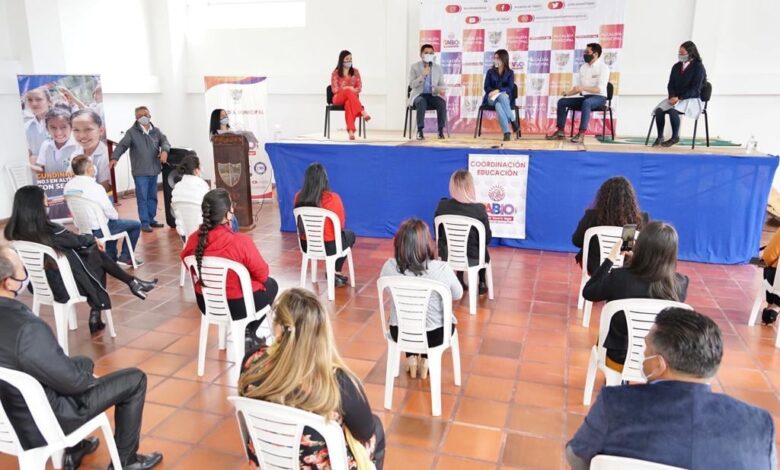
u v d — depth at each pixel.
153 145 6.40
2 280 1.86
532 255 5.56
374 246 5.85
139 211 6.46
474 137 6.91
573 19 7.25
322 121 9.23
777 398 2.93
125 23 8.54
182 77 9.48
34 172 6.64
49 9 7.04
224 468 2.36
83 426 2.03
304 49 9.05
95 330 3.71
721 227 5.24
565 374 3.16
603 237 3.55
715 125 7.54
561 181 5.48
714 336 1.27
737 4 7.19
